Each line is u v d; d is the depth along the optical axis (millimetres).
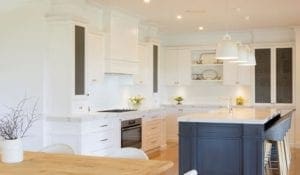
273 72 9258
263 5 6676
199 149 5254
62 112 5938
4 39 6164
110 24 6941
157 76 9117
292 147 8938
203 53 10148
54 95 5984
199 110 9711
